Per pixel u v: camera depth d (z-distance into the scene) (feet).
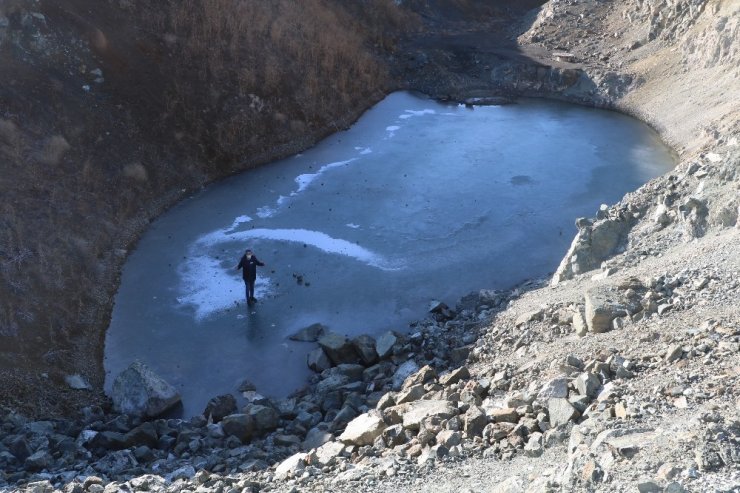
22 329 59.98
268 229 80.64
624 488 27.20
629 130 110.01
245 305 67.26
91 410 54.24
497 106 123.34
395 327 63.36
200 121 96.84
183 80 99.71
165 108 95.09
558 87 128.06
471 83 132.87
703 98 106.42
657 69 121.49
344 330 63.16
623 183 90.38
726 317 41.73
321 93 113.29
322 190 90.07
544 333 51.03
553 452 34.81
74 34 93.56
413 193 88.79
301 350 61.36
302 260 74.33
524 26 155.63
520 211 83.82
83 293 67.21
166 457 47.39
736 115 94.17
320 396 53.47
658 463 28.14
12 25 88.38
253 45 111.14
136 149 88.74
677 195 62.03
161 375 58.49
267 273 72.08
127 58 97.09
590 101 122.83
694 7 123.13
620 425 32.89
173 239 78.74
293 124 104.94
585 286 56.18
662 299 47.32
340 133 108.99
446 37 153.28
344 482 36.55
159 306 67.41
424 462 37.17
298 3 129.70
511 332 53.62
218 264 73.87
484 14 171.32
